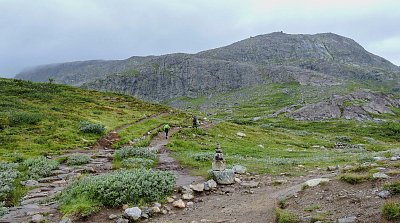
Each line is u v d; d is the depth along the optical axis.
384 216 10.84
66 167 27.72
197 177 22.03
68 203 16.08
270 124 136.25
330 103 167.88
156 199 16.59
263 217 13.38
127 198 16.17
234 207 15.52
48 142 40.44
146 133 53.94
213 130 64.19
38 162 27.91
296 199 14.38
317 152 48.16
